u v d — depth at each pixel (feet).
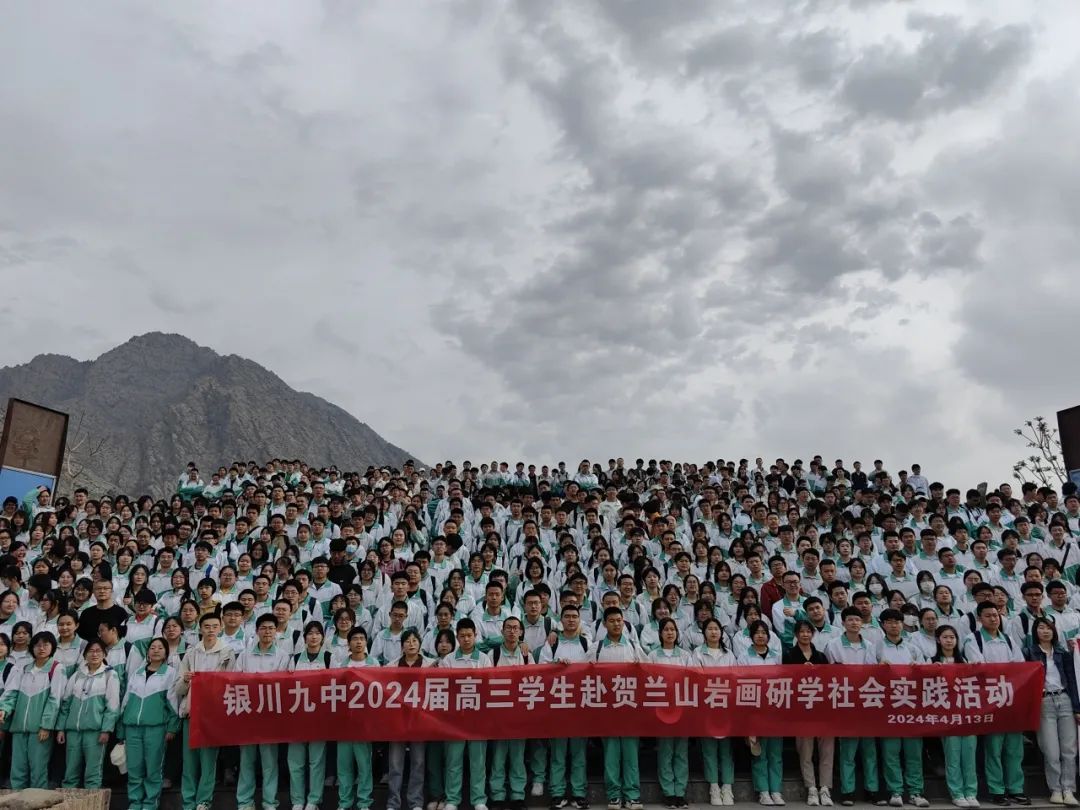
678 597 42.70
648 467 88.48
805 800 35.63
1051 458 130.41
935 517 51.55
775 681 35.04
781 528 51.11
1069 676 35.58
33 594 42.57
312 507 64.28
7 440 68.59
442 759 34.63
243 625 36.99
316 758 33.53
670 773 34.78
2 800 30.89
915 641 37.24
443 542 47.96
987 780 35.29
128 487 411.95
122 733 34.19
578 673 34.58
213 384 540.52
